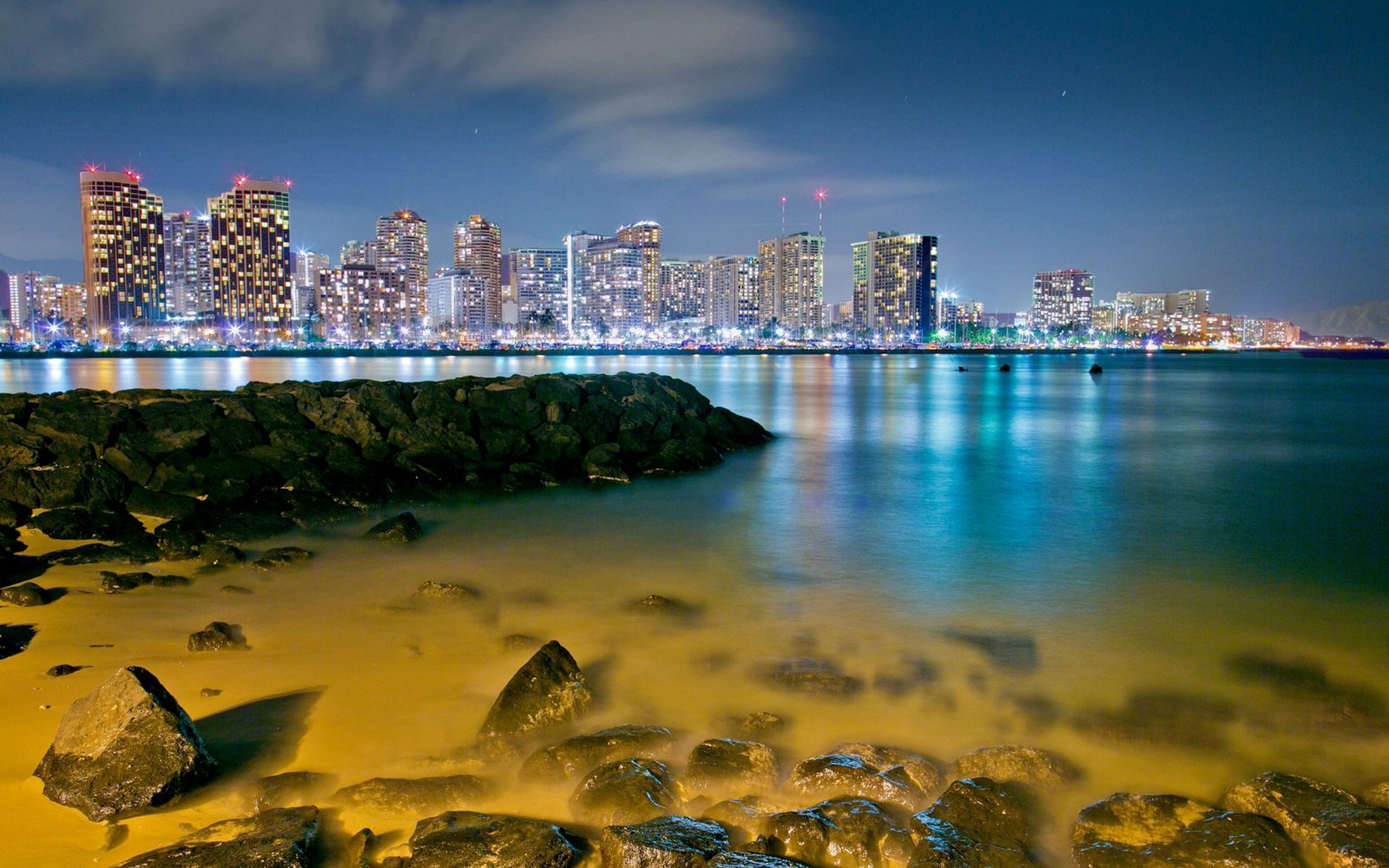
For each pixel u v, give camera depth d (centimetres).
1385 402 7031
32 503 1552
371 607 1152
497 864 549
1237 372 15088
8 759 718
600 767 696
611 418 2759
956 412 5450
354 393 2378
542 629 1072
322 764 724
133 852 595
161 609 1122
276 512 1672
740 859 547
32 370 13325
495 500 1983
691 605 1191
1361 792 712
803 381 9988
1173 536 1745
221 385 8300
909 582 1349
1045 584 1350
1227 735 810
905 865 586
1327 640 1090
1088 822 646
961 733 803
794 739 780
